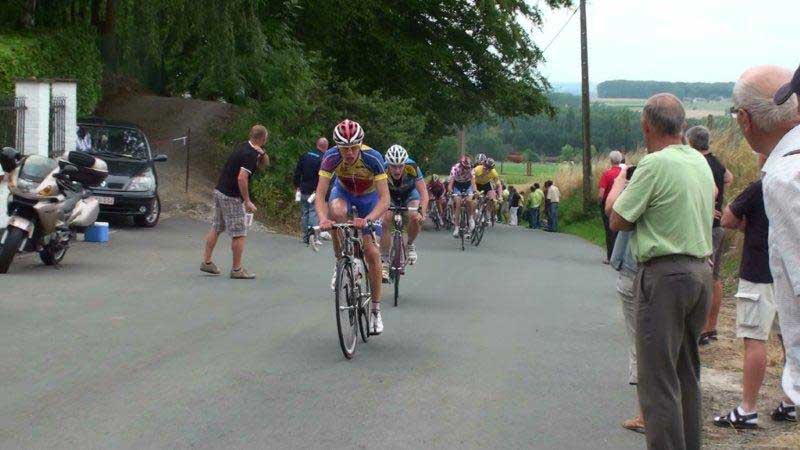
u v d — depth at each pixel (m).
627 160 34.91
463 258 18.75
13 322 9.22
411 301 12.18
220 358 8.13
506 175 76.69
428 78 35.16
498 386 7.65
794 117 3.45
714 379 8.46
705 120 24.62
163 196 21.58
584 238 32.09
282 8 29.50
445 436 6.24
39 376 7.28
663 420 5.45
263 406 6.74
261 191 23.48
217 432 6.10
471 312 11.44
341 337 8.22
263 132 12.87
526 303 12.52
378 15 33.12
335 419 6.51
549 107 37.28
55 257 12.87
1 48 19.69
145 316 9.86
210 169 25.86
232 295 11.52
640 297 5.54
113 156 18.55
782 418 7.09
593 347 9.52
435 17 34.00
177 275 12.90
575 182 43.16
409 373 7.94
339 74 33.91
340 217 8.84
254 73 24.98
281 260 15.40
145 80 32.28
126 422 6.22
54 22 23.55
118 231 17.42
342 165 8.70
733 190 20.25
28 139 16.69
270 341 8.95
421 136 37.94
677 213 5.43
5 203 14.99
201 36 22.80
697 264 5.47
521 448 6.07
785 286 2.92
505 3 32.72
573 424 6.67
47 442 5.76
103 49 26.22
